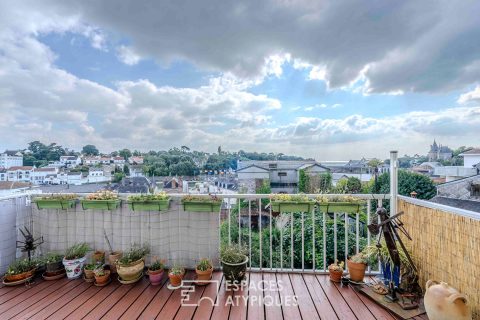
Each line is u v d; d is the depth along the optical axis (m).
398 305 2.25
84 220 3.26
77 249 3.10
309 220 4.52
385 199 3.06
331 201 2.89
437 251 2.32
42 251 3.31
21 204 3.26
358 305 2.34
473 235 1.93
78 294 2.59
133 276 2.79
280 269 3.05
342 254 4.32
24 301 2.46
